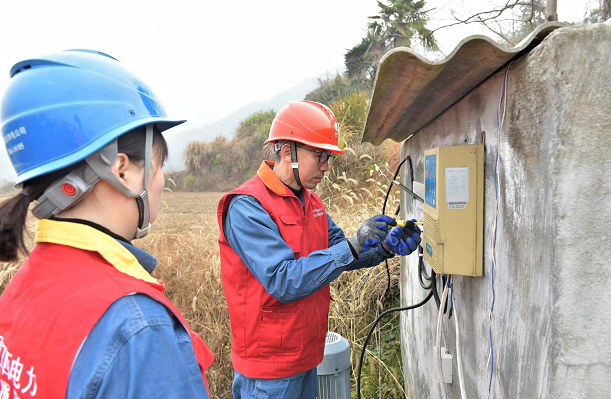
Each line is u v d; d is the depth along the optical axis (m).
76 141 0.79
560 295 0.83
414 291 2.67
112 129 0.82
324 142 1.88
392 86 1.32
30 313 0.75
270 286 1.66
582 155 0.81
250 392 1.93
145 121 0.86
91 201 0.83
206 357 0.93
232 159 18.75
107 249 0.79
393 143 7.46
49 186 0.80
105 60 0.91
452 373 1.71
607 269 0.82
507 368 1.11
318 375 2.39
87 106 0.81
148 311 0.73
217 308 4.16
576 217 0.82
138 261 0.91
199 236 5.52
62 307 0.72
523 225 1.00
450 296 1.61
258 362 1.88
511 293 1.08
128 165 0.86
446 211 1.35
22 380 0.72
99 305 0.70
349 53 16.59
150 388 0.67
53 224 0.81
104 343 0.68
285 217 1.84
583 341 0.82
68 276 0.75
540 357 0.90
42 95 0.81
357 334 3.64
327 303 2.06
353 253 1.61
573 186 0.82
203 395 0.79
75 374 0.67
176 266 4.84
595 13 2.87
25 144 0.80
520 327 1.02
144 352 0.68
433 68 1.04
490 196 1.26
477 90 1.33
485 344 1.32
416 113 1.82
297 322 1.86
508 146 1.09
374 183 6.42
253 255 1.69
